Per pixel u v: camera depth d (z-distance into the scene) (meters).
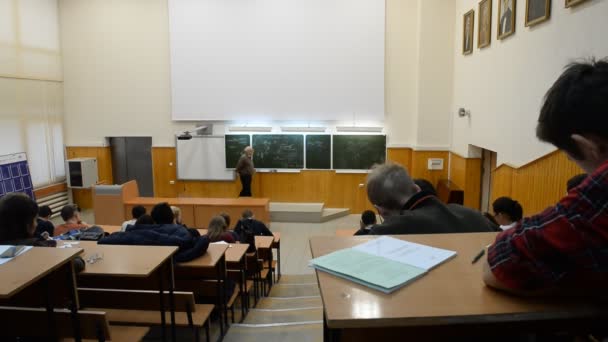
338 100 8.81
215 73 9.00
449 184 8.02
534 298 0.87
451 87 8.40
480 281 0.96
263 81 8.91
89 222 8.80
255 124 9.06
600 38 3.62
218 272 3.28
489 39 6.27
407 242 1.20
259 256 5.16
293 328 3.48
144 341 3.20
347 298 0.89
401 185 1.73
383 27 8.55
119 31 9.19
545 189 4.51
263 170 9.19
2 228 2.36
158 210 3.63
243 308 4.09
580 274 0.79
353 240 1.25
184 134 8.70
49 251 1.80
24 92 8.26
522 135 5.16
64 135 9.51
